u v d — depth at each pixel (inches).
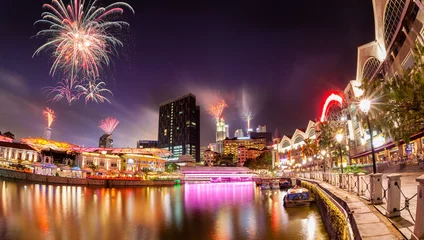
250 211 1590.8
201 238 1012.5
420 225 322.7
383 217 458.6
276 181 3575.3
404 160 1833.2
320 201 1294.3
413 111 596.1
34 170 3149.6
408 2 1723.7
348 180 876.0
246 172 6688.0
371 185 589.3
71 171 3543.3
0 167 2984.7
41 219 1294.3
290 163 5876.0
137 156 4665.4
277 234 1023.0
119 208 1724.9
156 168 5059.1
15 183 2790.4
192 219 1371.8
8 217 1305.4
